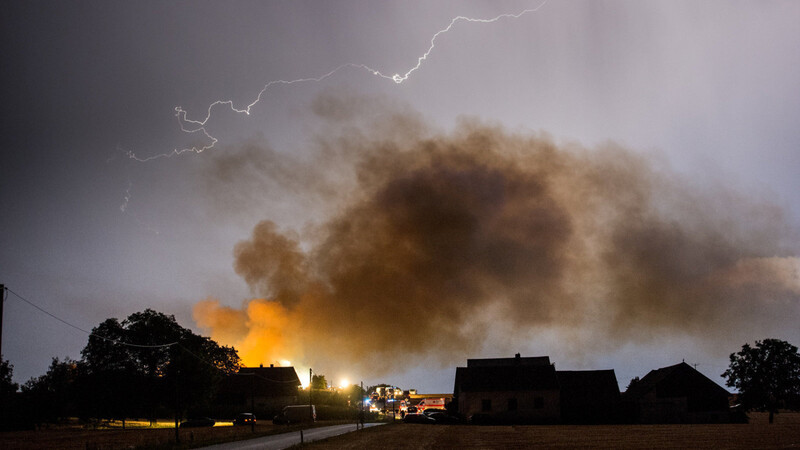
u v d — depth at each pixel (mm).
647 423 74312
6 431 60531
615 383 84188
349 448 36969
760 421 73875
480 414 72750
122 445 41344
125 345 71625
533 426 66812
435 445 39281
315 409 84875
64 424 70125
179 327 75875
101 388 69000
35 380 69125
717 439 41594
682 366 76750
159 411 79312
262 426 73750
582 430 56469
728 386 70688
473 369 81750
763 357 69938
